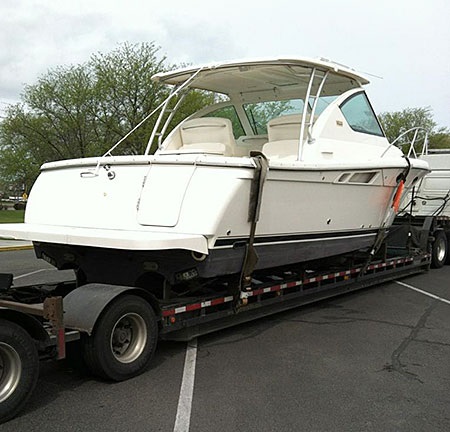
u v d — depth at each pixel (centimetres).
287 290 676
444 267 1191
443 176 1194
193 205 498
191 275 514
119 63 2930
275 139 726
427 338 588
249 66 669
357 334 601
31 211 610
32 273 1011
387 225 819
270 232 580
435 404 409
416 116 3459
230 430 361
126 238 461
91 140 3091
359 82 768
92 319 421
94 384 441
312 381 453
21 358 372
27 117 3206
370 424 372
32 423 368
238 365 491
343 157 703
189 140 763
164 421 373
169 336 540
